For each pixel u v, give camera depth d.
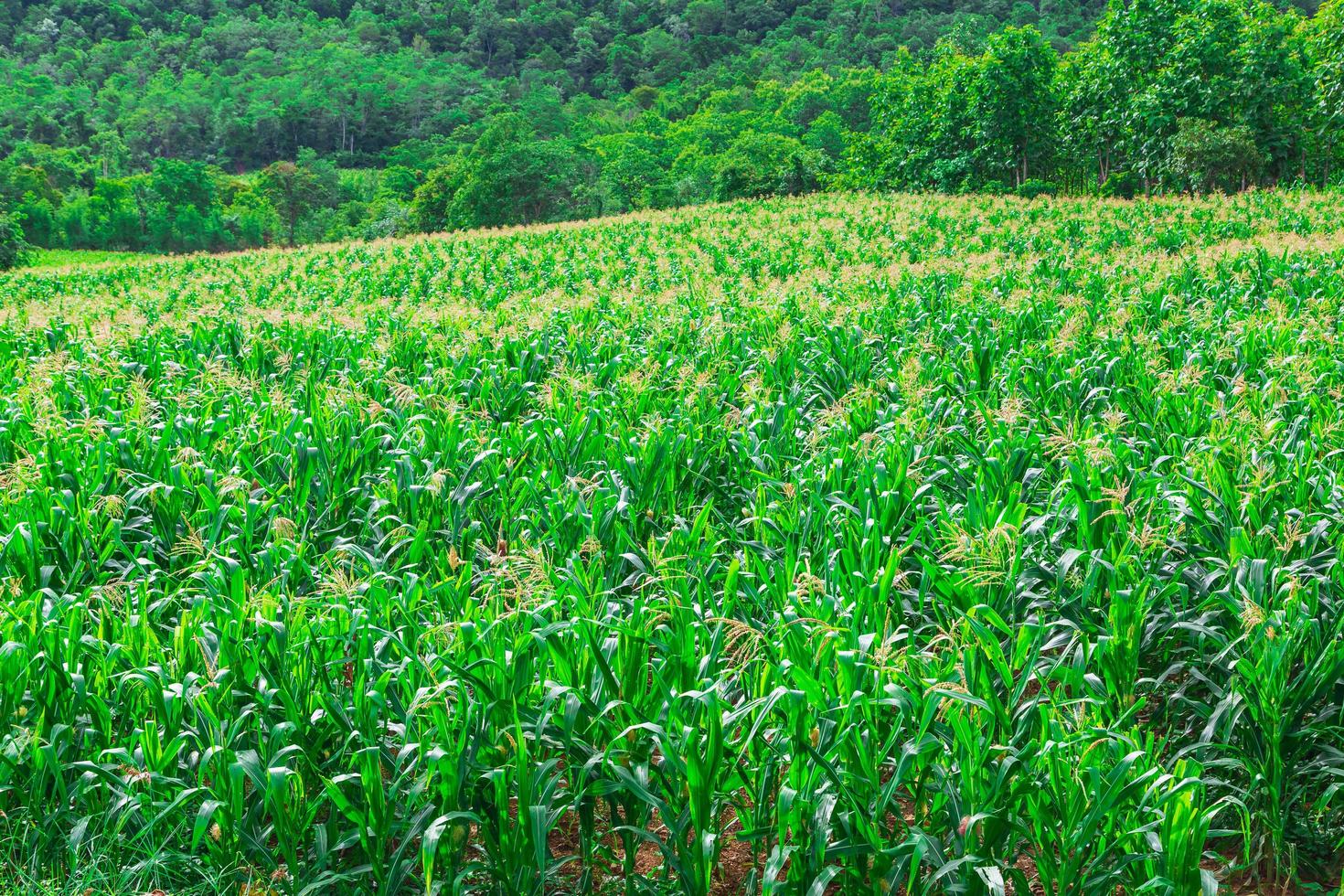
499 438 9.62
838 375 12.29
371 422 10.21
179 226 126.31
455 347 14.52
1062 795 4.08
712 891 4.74
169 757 4.57
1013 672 5.58
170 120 198.00
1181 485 7.14
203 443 9.41
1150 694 5.92
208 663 5.03
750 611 6.19
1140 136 53.22
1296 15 58.59
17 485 7.66
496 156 94.56
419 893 4.49
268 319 22.70
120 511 7.76
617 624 5.17
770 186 81.00
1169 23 54.09
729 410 10.66
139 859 4.59
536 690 4.79
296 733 4.64
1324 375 10.16
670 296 21.27
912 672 4.78
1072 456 7.88
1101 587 5.92
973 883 4.13
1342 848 4.82
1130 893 4.11
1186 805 3.85
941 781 4.29
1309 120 51.25
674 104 197.00
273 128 199.62
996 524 6.51
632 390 11.06
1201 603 5.73
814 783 4.24
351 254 40.66
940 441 9.02
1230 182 50.88
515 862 4.30
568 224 49.53
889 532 6.96
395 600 5.70
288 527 6.75
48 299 33.53
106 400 11.98
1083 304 16.02
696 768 4.15
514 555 5.69
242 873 4.49
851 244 31.05
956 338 14.41
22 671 4.89
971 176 62.38
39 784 4.64
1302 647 4.94
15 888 4.38
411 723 4.70
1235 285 18.33
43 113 197.62
